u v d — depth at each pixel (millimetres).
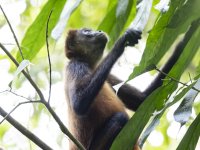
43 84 18031
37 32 9711
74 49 13688
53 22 9750
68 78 12430
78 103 11367
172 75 7926
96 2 21078
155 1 9656
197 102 12797
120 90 13148
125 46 10359
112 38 10219
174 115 7422
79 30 14047
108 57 10992
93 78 11273
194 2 6422
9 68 13078
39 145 8109
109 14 10164
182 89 7883
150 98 7730
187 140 7500
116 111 12430
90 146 12297
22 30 18141
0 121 7492
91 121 12344
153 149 17328
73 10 8891
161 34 7789
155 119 7863
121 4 9008
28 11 16781
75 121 12461
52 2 9664
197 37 7457
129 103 13234
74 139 8336
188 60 7730
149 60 7727
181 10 7219
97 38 13656
